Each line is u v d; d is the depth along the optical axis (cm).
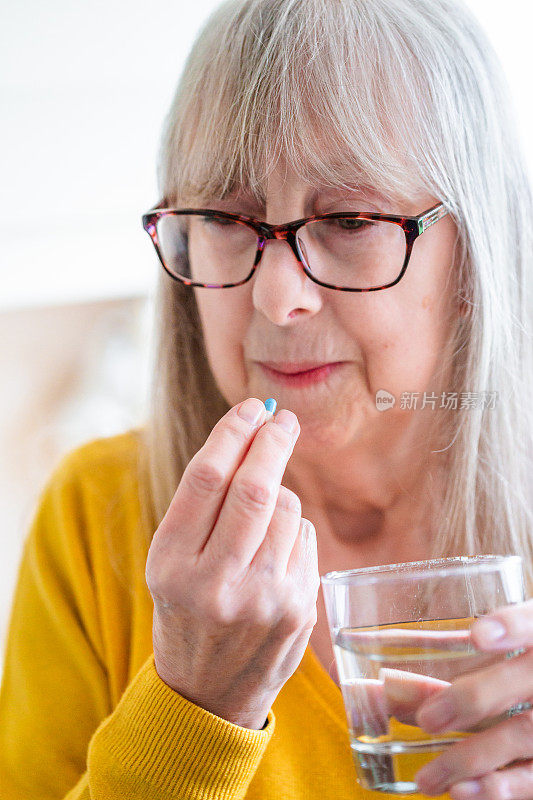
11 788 87
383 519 87
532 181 92
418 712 53
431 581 52
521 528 88
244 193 75
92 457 100
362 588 53
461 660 52
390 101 71
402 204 74
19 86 210
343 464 82
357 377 77
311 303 72
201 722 61
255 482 54
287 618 57
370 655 53
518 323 87
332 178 72
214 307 78
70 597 94
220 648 58
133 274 236
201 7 199
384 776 55
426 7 76
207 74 76
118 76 213
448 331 80
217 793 62
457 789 54
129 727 63
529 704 55
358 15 72
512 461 87
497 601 52
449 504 85
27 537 102
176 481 92
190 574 55
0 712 94
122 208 229
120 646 89
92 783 65
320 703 78
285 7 72
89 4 193
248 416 60
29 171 220
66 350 246
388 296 73
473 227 77
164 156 86
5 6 188
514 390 86
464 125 76
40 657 92
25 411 242
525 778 54
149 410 96
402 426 80
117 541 94
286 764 76
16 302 231
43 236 226
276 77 71
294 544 60
